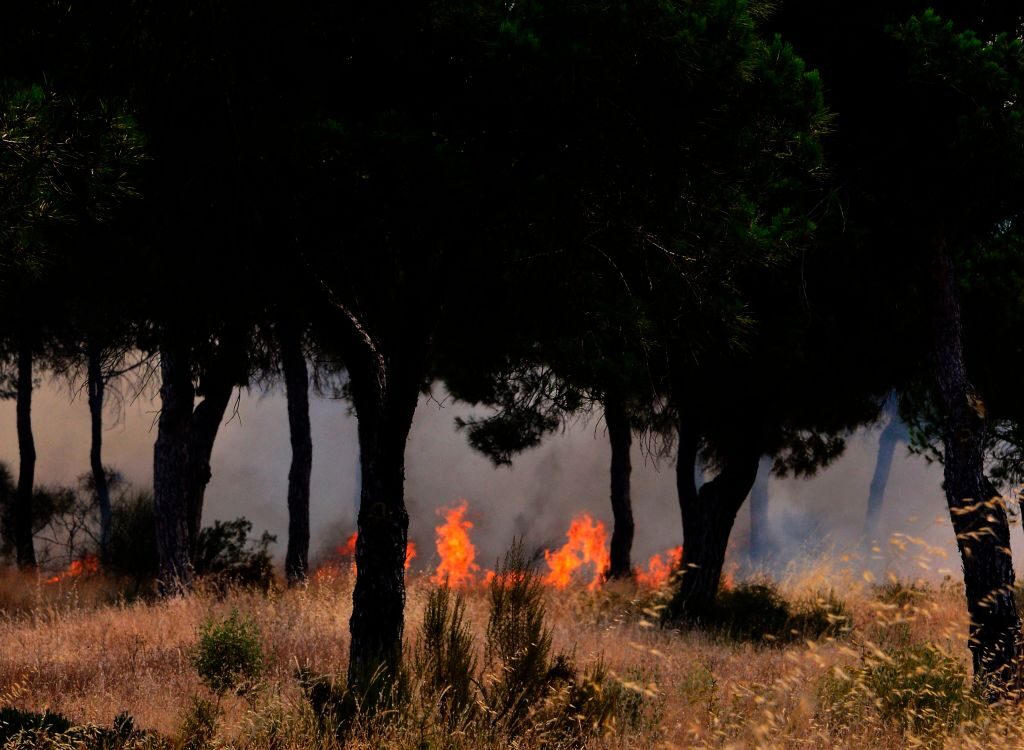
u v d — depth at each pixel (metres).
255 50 7.72
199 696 8.73
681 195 8.36
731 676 9.44
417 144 7.21
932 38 9.85
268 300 9.34
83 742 6.55
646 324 8.88
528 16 7.05
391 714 6.97
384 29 7.64
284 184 8.16
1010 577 9.16
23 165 6.84
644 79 7.39
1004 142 9.94
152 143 7.97
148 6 7.37
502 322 9.90
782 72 7.66
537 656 7.33
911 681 7.07
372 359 8.75
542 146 7.52
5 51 7.27
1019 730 6.34
